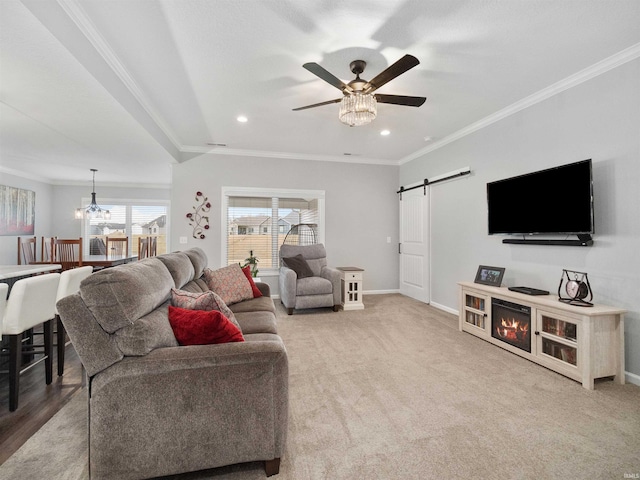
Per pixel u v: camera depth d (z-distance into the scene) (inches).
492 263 143.8
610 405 78.4
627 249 92.4
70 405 79.4
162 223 280.5
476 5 72.9
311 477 55.3
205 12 74.8
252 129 159.8
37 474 55.7
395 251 231.3
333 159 217.3
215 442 53.7
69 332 50.1
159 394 51.9
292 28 81.2
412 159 212.5
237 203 204.7
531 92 118.6
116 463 50.9
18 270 108.0
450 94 120.2
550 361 98.4
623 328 89.2
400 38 85.4
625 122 92.8
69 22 73.5
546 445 63.4
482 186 149.0
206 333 58.2
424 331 139.2
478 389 86.8
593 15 76.2
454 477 54.9
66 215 260.1
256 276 180.1
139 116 121.6
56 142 148.2
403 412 75.5
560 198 107.3
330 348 118.4
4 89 92.7
